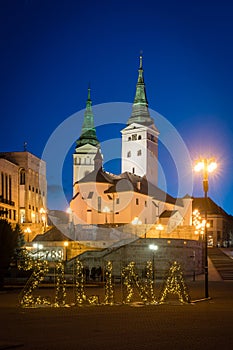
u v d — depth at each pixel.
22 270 60.97
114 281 56.47
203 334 20.53
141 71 173.38
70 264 74.31
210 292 44.12
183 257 77.88
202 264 82.69
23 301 33.41
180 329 21.86
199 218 122.81
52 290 45.25
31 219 144.12
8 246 51.72
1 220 52.69
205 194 39.97
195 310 29.48
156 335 20.25
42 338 19.42
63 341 18.77
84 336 19.94
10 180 136.00
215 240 164.50
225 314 27.41
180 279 41.31
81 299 35.28
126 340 19.03
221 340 19.11
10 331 21.20
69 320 24.81
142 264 75.44
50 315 26.95
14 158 143.25
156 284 57.38
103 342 18.59
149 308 30.77
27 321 24.42
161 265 76.00
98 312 28.45
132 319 25.23
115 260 75.19
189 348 17.45
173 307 31.36
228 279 67.50
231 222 183.62
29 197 143.50
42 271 43.59
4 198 130.88
